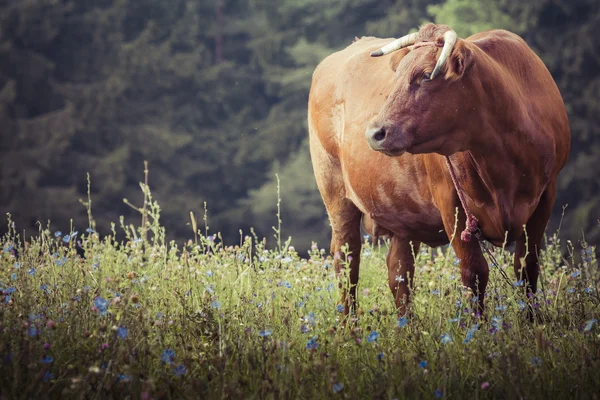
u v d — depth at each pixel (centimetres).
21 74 6066
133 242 1102
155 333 737
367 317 805
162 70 6444
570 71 4969
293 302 803
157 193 5756
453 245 918
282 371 632
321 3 6756
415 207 991
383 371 652
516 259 923
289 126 6241
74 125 5838
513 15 5128
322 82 1134
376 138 796
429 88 796
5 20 6184
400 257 1045
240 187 6194
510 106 834
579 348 703
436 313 800
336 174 1125
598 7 5097
